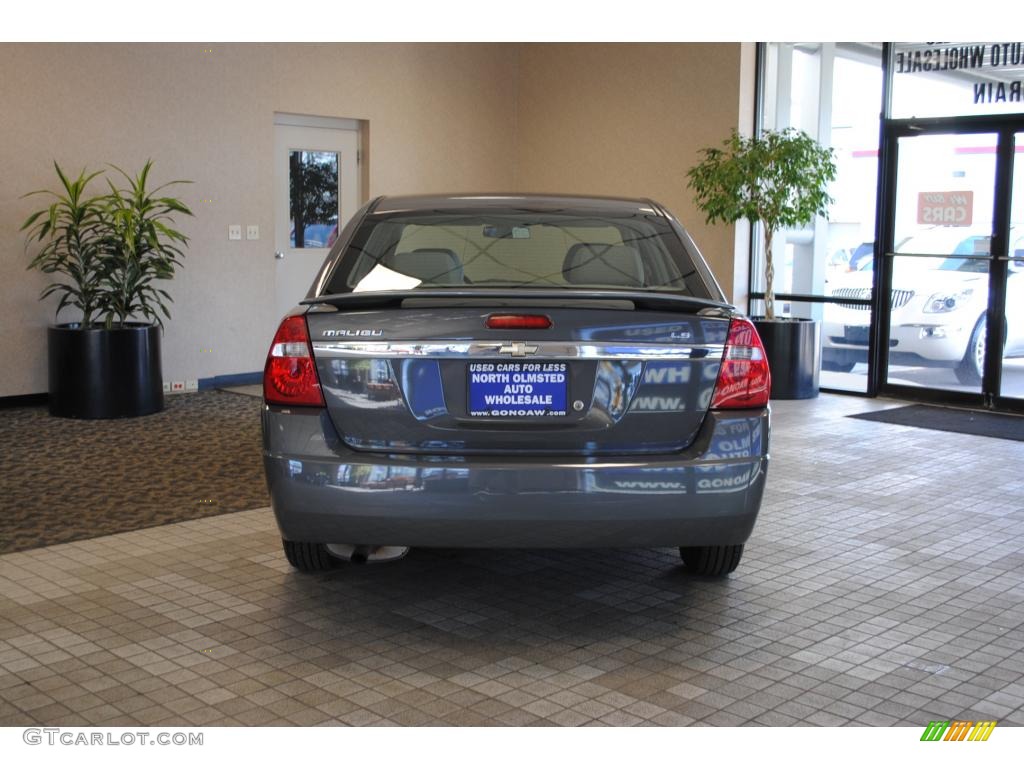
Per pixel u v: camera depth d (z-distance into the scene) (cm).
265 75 908
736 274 937
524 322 295
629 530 298
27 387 791
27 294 784
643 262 346
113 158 823
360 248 350
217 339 901
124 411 736
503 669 296
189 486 525
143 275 774
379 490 294
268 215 922
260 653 307
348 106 970
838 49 873
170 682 286
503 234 356
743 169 830
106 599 354
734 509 301
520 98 1102
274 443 301
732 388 303
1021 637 325
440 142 1048
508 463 293
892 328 862
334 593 361
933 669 299
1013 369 794
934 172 826
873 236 866
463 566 391
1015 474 565
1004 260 792
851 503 496
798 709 272
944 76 815
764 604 352
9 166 768
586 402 297
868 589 370
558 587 368
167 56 847
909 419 755
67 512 471
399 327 297
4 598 354
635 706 273
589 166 1043
